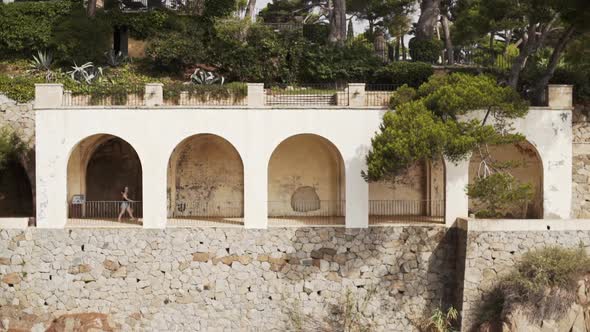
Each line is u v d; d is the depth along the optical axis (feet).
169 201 101.91
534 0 96.43
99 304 91.76
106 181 108.37
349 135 94.48
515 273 85.81
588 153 107.55
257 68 121.70
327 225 93.45
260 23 129.80
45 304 91.91
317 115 94.22
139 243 92.27
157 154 93.30
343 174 101.45
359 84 95.50
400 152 81.82
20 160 107.96
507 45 151.53
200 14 139.64
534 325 82.23
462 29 124.57
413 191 106.01
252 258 92.48
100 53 125.49
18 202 112.06
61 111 93.04
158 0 146.61
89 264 92.02
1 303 92.27
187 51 121.70
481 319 86.74
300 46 123.75
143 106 93.40
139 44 130.82
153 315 91.66
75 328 89.20
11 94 110.32
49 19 125.18
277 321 91.81
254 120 93.76
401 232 93.61
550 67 102.17
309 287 92.38
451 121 85.35
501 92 88.33
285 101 101.71
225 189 106.01
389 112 90.38
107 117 93.35
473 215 96.68
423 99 91.15
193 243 92.48
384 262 93.15
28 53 126.00
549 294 82.64
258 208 93.04
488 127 85.56
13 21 123.95
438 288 92.94
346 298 92.27
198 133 93.61
